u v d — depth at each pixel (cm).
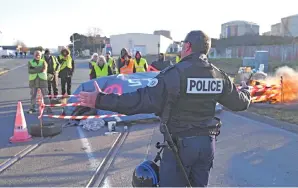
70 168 525
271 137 706
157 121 856
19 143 671
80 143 668
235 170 517
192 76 255
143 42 8262
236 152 606
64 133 754
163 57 1340
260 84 1127
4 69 3350
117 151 614
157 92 251
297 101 1112
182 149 257
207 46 268
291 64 2553
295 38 5103
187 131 259
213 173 505
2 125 845
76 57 7912
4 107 1132
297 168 525
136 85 930
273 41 5447
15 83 1992
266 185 462
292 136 712
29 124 849
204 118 263
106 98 248
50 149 627
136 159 568
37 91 1028
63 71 1235
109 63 1166
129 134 741
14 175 496
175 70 255
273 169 521
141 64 1249
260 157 579
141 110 250
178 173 262
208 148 263
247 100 294
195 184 269
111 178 486
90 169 521
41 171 512
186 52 268
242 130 769
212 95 263
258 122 854
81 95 257
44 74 1007
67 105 828
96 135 734
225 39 6194
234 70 2464
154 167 290
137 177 285
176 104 255
